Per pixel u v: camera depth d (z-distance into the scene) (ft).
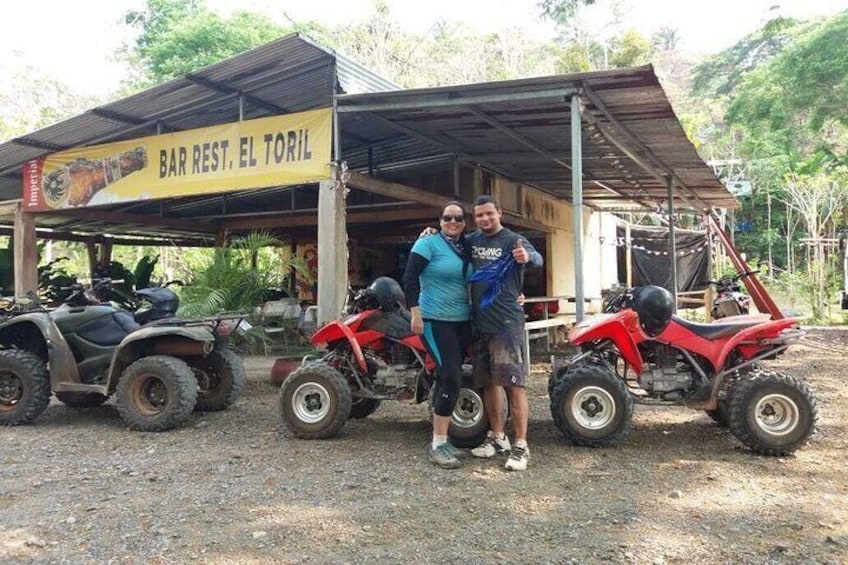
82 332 19.42
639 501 11.96
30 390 18.63
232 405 21.22
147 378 18.13
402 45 114.32
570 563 9.50
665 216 46.57
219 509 11.80
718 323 15.85
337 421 16.44
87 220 39.58
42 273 43.80
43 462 14.99
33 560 9.84
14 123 87.40
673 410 19.43
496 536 10.50
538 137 26.78
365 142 31.35
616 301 16.96
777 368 28.55
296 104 26.78
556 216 42.98
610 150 28.63
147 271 43.37
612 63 113.91
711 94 135.13
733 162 84.12
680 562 9.52
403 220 40.75
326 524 11.05
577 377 15.47
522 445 14.20
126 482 13.43
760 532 10.54
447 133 26.96
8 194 38.42
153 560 9.78
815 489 12.56
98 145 30.17
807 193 73.61
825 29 60.34
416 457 14.99
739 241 95.35
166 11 94.22
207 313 27.02
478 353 14.57
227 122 28.45
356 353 16.46
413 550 10.02
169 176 27.81
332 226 23.77
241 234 48.47
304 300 42.63
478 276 14.08
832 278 62.49
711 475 13.39
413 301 14.12
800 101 63.31
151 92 25.21
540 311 39.14
